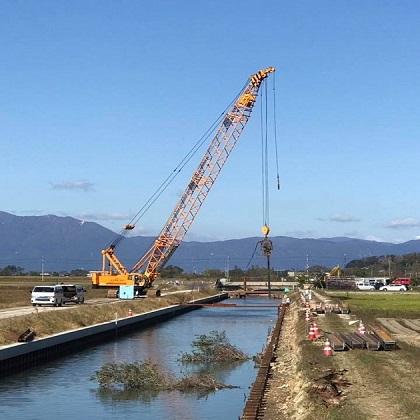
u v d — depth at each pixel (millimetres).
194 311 103375
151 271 111812
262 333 65625
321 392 23297
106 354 48656
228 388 34438
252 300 138500
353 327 50031
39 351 42562
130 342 57688
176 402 31219
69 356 47219
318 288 153000
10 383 35625
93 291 116125
